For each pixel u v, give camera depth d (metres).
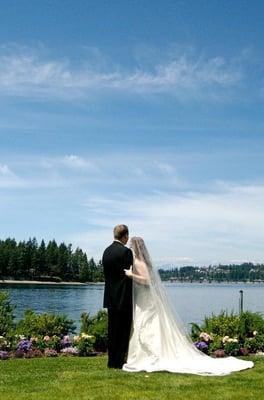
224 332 14.56
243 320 14.86
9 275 159.62
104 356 13.88
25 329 15.45
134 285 10.80
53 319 15.82
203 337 13.84
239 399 8.02
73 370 10.56
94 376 9.54
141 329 10.57
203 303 61.69
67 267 174.00
